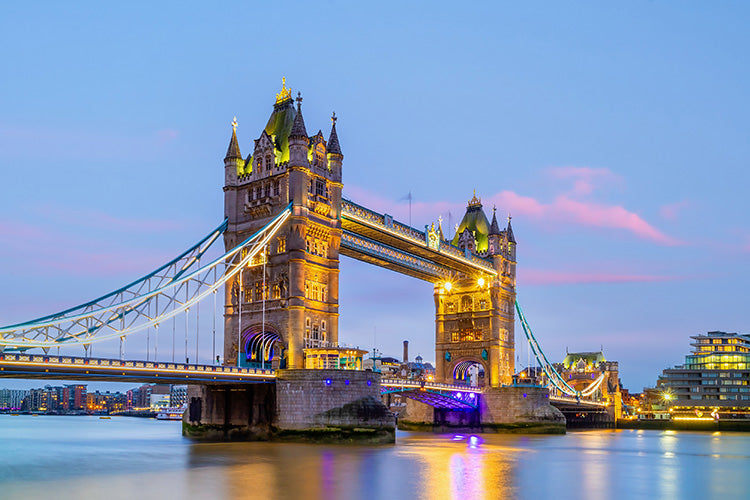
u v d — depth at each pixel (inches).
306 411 3474.4
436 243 4987.7
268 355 4003.4
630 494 2285.9
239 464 2701.8
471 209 6131.9
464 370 6013.8
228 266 3585.1
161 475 2426.2
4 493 2068.2
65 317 2942.9
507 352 5807.1
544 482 2507.4
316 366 3654.0
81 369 2706.7
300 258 3752.5
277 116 4185.5
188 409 4067.4
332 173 4067.4
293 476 2406.5
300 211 3774.6
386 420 3644.2
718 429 7391.7
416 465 2824.8
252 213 3993.6
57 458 3132.4
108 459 3031.5
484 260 5654.5
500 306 5762.8
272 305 3811.5
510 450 3809.1
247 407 3727.9
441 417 5826.8
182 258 3764.8
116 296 3356.3
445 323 5949.8
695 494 2308.1
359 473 2524.6
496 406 5511.8
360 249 4571.9
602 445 4463.6
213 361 3486.7
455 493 2177.7
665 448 4315.9
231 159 4106.8
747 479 2689.5
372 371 3725.4
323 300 3929.6
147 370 2947.8
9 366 2506.2
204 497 2010.3
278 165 3944.4
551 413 5502.0
